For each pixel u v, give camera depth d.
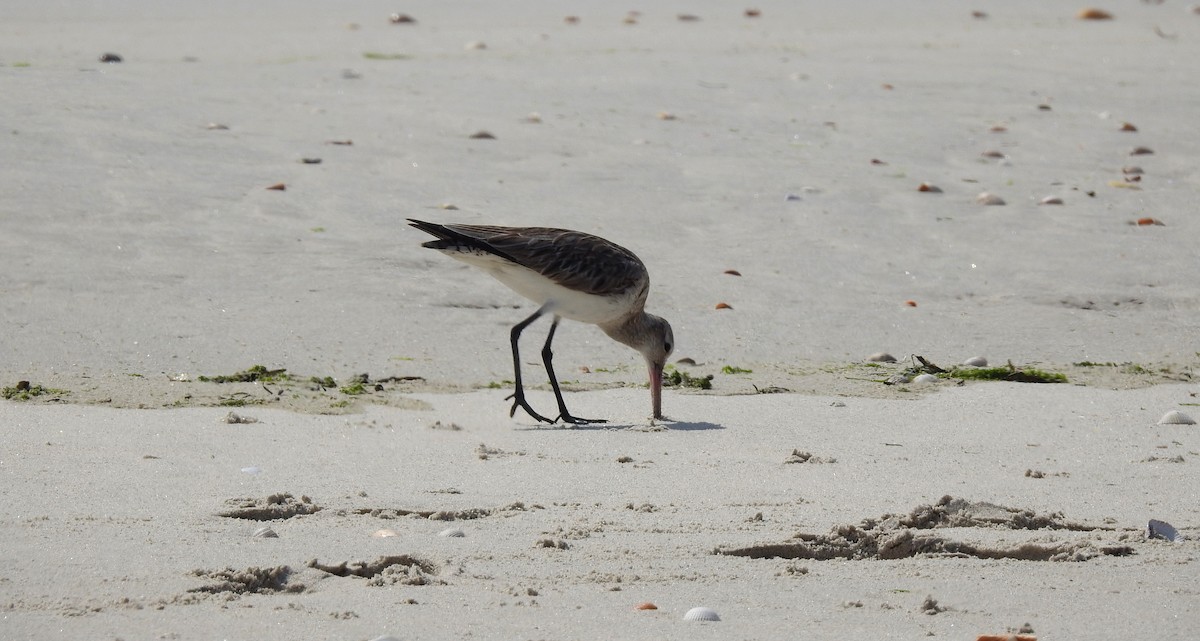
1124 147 22.64
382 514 8.62
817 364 13.70
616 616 7.02
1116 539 8.46
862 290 15.90
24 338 12.88
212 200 17.50
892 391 12.73
